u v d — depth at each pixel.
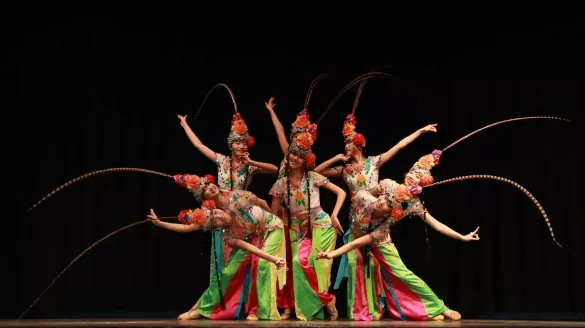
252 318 6.11
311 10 8.19
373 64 8.13
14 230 7.82
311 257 6.26
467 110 7.98
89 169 7.91
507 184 7.90
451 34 8.03
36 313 7.71
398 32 8.11
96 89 7.99
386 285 6.09
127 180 8.00
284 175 6.42
